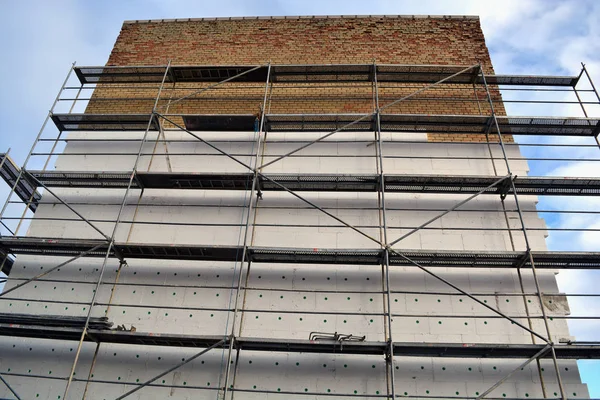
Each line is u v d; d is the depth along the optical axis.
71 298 12.12
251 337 10.45
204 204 13.55
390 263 11.87
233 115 14.19
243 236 12.93
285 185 13.19
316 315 11.63
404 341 11.22
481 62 16.62
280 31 18.02
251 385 10.74
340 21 18.17
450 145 14.44
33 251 12.35
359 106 15.62
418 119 13.89
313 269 12.23
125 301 11.98
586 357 10.35
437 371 10.79
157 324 11.66
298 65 14.73
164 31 18.47
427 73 15.02
